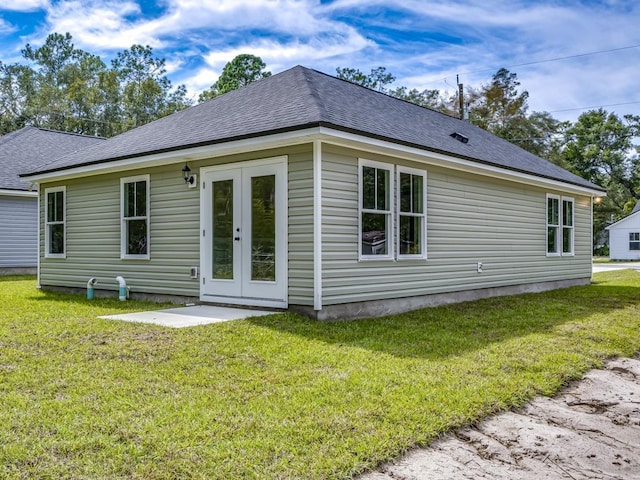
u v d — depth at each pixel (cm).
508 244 1099
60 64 4406
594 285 1386
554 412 399
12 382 401
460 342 587
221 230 792
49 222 1112
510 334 648
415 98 3928
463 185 959
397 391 399
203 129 849
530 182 1141
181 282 854
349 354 509
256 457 283
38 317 686
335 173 694
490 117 3388
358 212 729
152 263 902
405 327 669
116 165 889
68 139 2027
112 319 660
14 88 3962
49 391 383
